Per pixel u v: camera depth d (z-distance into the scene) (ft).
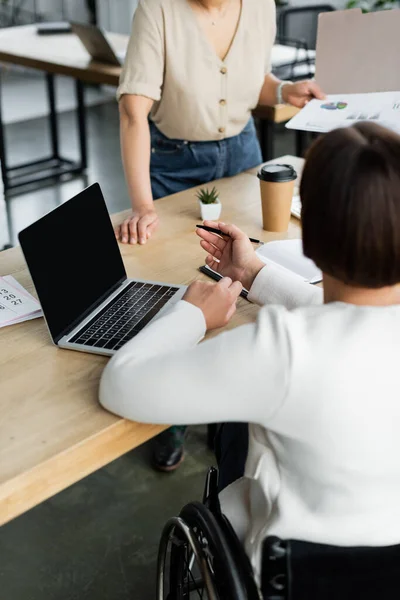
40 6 23.84
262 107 9.14
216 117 7.38
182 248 5.85
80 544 6.57
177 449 7.35
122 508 6.97
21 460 3.56
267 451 3.32
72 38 13.74
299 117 6.82
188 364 3.13
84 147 15.23
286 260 5.51
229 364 2.99
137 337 3.71
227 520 3.62
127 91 6.86
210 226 4.93
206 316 4.02
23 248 4.23
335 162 2.85
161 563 4.10
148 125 7.48
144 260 5.64
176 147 7.66
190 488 7.21
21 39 13.70
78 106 14.82
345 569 3.13
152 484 7.25
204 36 6.97
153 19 6.82
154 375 3.23
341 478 3.04
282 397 2.92
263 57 7.44
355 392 2.89
